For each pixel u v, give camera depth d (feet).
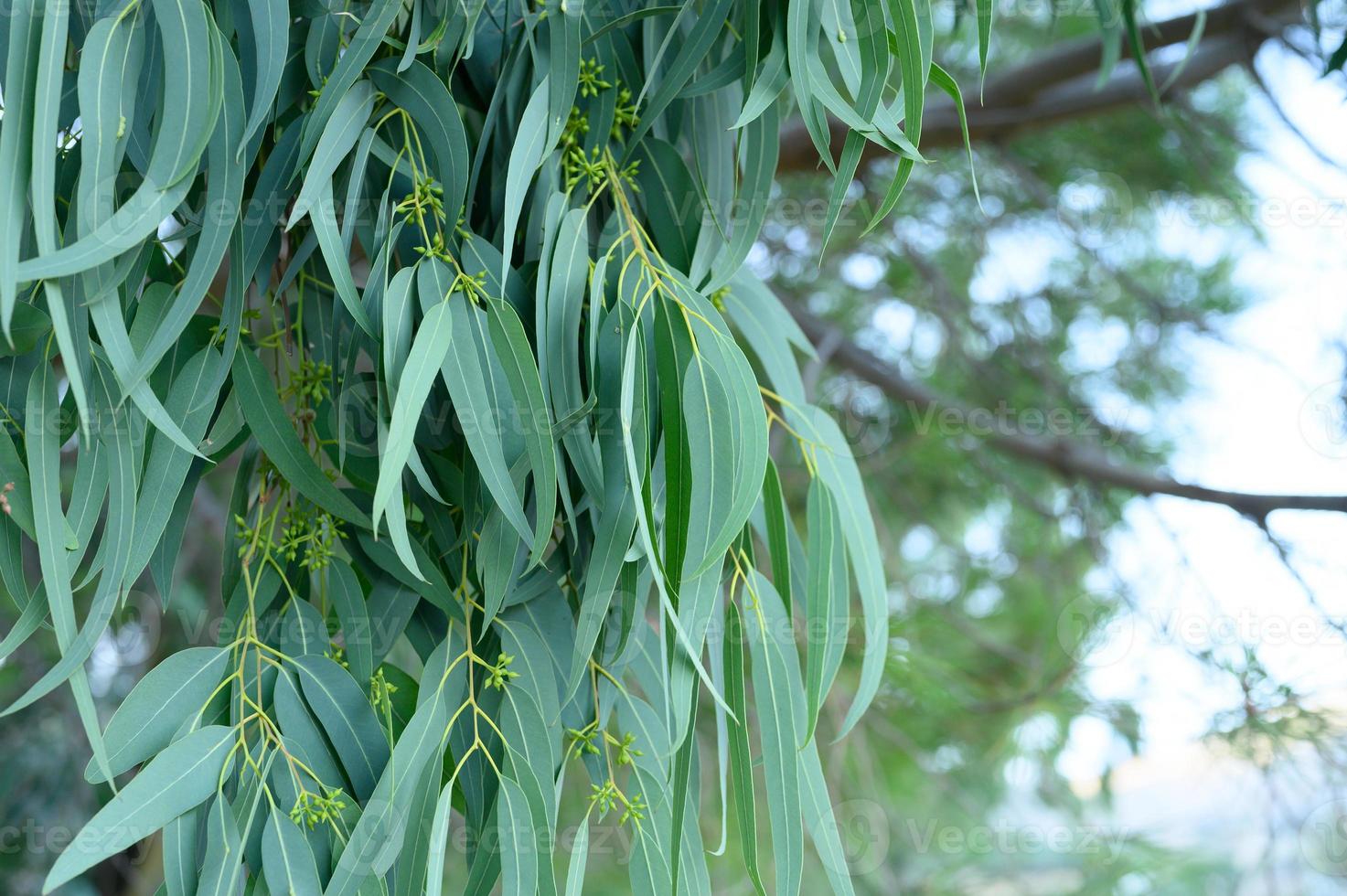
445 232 4.68
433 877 4.48
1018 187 13.24
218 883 4.55
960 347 13.30
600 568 4.60
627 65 5.03
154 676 4.66
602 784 4.83
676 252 5.00
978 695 13.24
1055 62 10.66
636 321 4.57
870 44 4.70
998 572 15.20
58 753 11.62
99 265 4.40
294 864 4.60
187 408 4.64
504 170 4.92
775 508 5.07
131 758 4.60
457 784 4.91
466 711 4.81
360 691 4.77
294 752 4.70
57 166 4.66
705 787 11.80
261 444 4.73
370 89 4.74
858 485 5.32
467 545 4.81
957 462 14.57
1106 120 13.07
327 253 4.55
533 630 4.85
